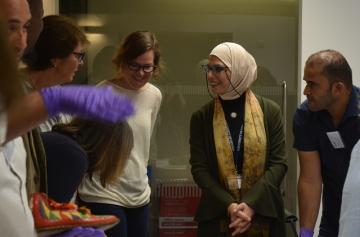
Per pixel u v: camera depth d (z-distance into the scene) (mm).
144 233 2283
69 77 1780
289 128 3068
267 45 3107
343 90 1879
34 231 852
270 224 2133
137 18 3105
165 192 3008
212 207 2150
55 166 1033
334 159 1973
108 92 732
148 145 2301
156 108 2408
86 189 2023
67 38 1730
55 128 1277
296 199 3027
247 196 2117
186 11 3107
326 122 1969
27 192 893
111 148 1290
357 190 1100
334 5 2955
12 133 679
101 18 3092
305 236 1978
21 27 917
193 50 3113
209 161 2244
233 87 2234
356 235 1075
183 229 2992
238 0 3107
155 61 2328
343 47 2965
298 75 3033
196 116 2330
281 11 3098
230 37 3117
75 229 950
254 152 2172
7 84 513
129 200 2156
